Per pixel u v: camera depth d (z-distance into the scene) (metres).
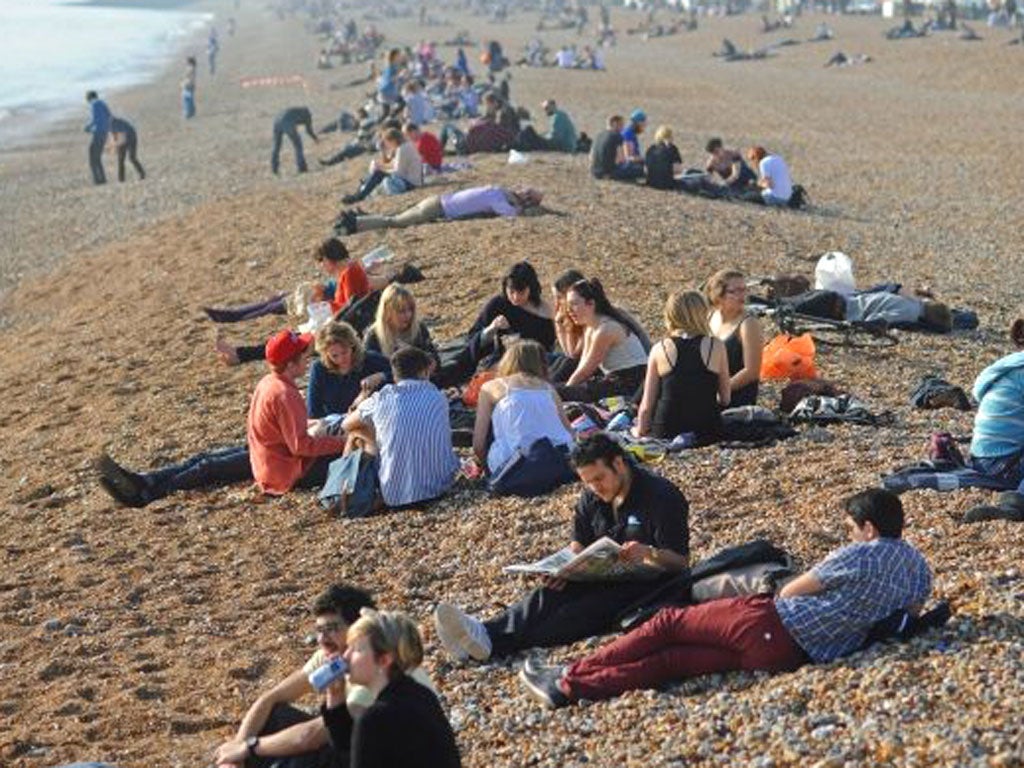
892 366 24.41
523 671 13.76
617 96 87.44
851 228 41.00
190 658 15.88
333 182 47.72
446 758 10.59
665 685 13.34
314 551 18.28
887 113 77.56
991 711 11.56
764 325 26.23
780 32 138.00
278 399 19.97
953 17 123.69
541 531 17.72
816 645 12.98
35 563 19.08
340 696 11.13
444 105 64.38
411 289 30.19
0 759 13.80
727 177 44.75
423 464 18.97
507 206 36.16
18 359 31.77
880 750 11.29
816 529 16.34
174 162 71.62
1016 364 17.05
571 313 21.52
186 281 35.88
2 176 71.88
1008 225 44.50
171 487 20.83
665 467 18.88
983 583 13.98
